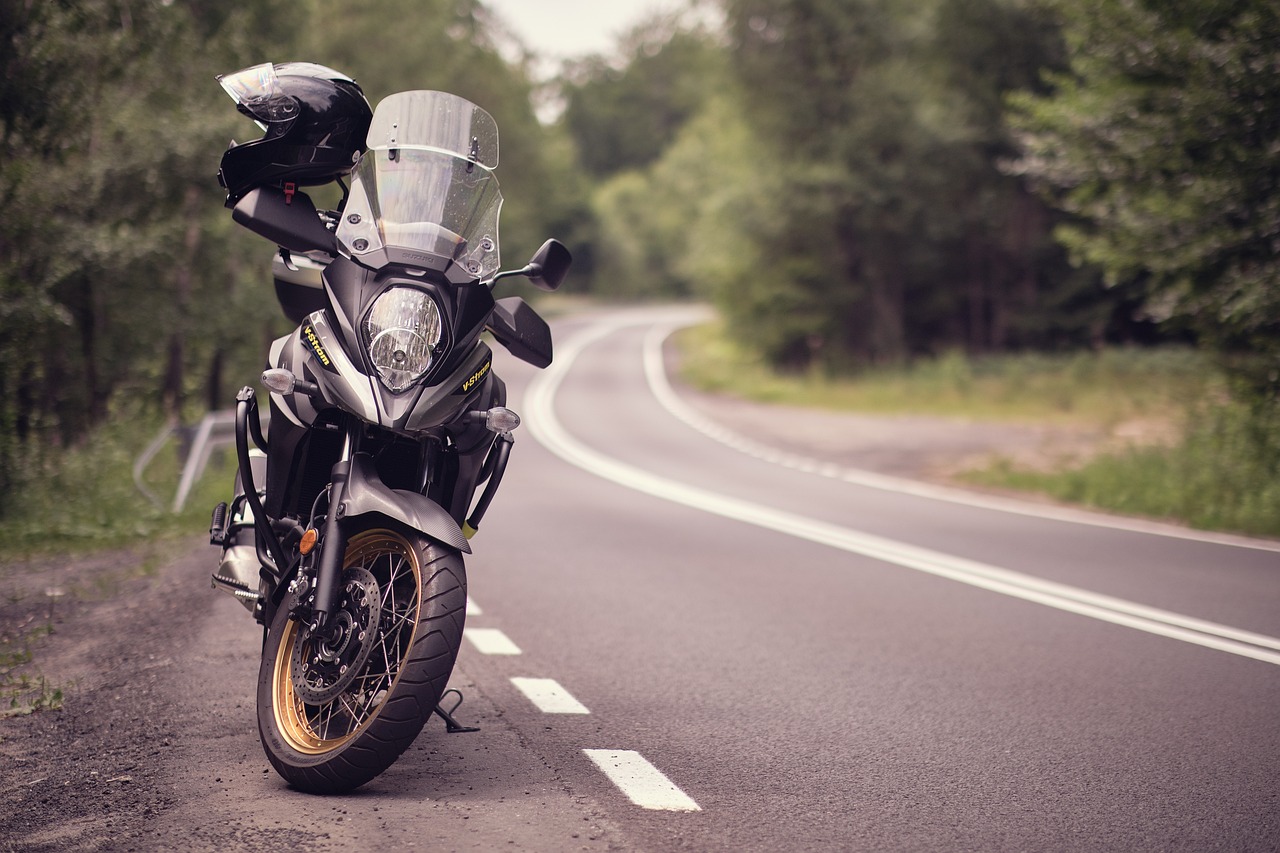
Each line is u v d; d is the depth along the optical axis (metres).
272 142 5.01
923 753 5.61
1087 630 8.80
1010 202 54.38
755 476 22.30
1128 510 17.42
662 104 169.62
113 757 5.16
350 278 4.87
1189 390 20.86
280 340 5.29
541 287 5.46
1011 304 55.16
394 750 4.50
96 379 19.66
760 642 8.21
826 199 53.19
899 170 53.25
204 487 15.58
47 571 10.36
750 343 57.69
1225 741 5.92
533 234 78.00
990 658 7.81
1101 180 18.86
